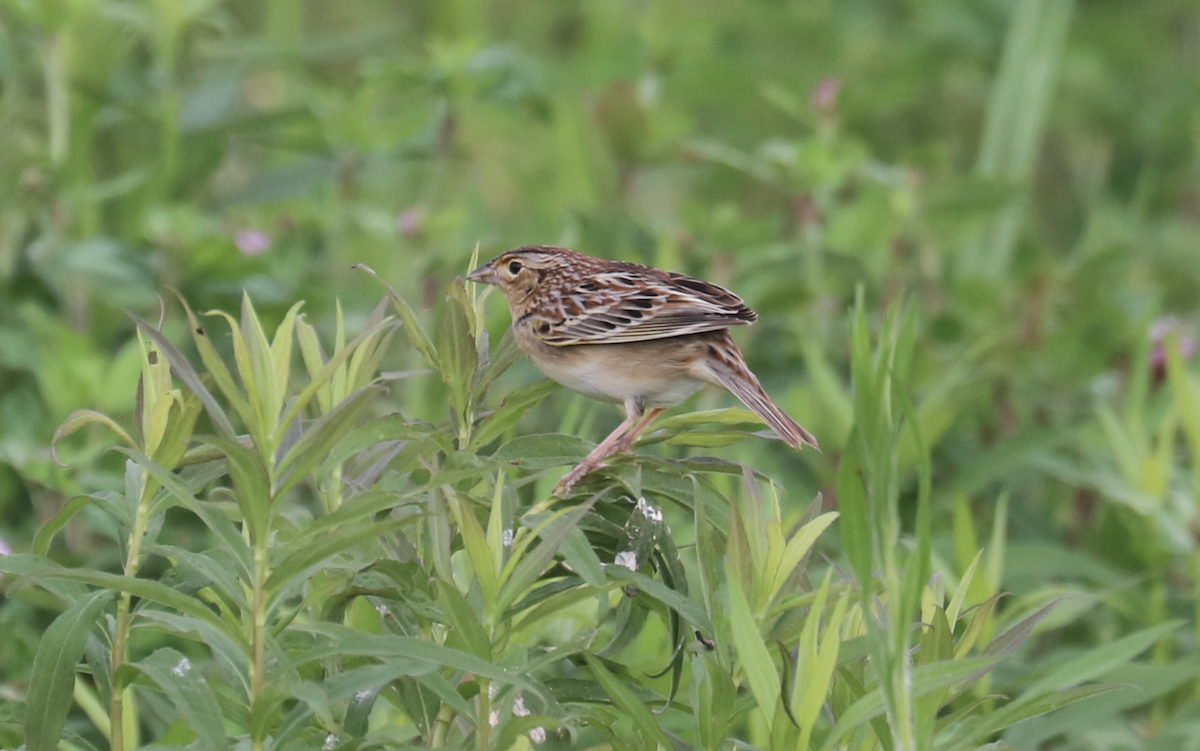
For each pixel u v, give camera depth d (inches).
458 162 749.9
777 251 569.0
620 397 361.7
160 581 236.5
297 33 764.0
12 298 503.2
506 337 255.3
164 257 494.0
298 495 417.1
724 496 244.7
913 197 576.7
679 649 236.8
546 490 350.9
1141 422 439.5
